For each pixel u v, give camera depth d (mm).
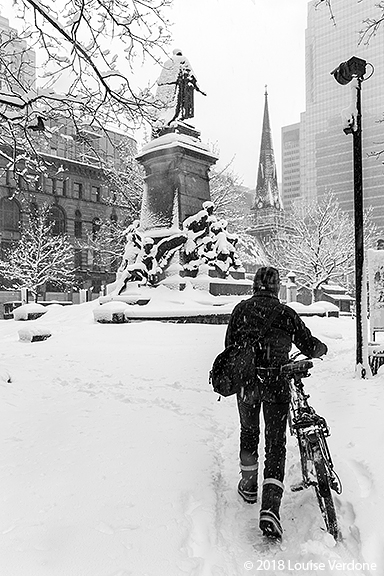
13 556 2830
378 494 3641
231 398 7234
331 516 3246
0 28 13375
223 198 46625
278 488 3402
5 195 57938
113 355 11719
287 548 3211
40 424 5656
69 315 24484
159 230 24141
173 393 7438
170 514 3412
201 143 24781
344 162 126688
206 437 5270
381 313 9164
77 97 10273
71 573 2678
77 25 9555
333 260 48312
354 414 5727
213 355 11234
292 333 3873
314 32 99688
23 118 10320
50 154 41625
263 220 79750
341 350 11680
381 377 7852
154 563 2809
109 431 5367
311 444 3426
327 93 134500
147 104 10961
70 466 4277
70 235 64938
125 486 3875
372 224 62781
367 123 93688
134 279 23781
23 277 50875
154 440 5059
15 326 22500
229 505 3865
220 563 2959
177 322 20219
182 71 25406
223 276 24516
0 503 3570
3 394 7129
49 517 3344
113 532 3146
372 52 91312
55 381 8484
